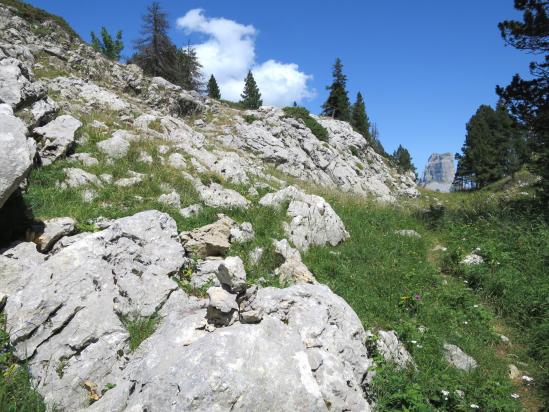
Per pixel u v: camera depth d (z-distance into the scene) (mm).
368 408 5000
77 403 4875
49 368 5098
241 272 5535
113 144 12906
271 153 29688
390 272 10164
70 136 11938
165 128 18469
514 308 8953
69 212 8469
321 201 12156
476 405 5730
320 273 9523
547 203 15539
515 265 10656
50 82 20750
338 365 5168
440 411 5691
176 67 48156
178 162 13539
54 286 5848
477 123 73250
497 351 7746
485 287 9750
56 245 7234
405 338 7367
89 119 15547
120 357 5438
